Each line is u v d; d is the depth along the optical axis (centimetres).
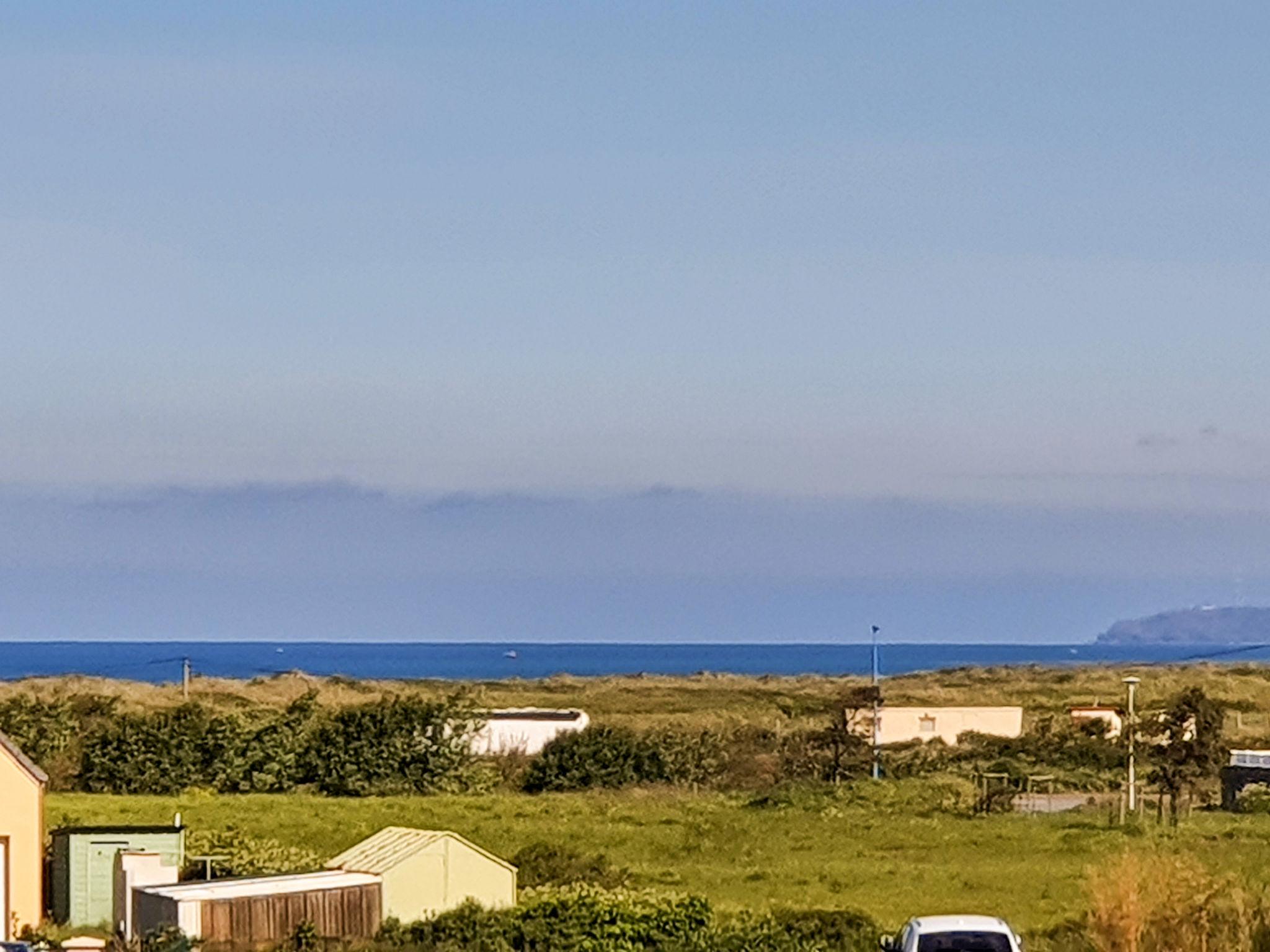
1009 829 6575
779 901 4681
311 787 8356
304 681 17012
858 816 7062
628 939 3769
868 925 3991
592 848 5888
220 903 3791
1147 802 7719
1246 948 3450
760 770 8912
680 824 6762
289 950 3753
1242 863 5203
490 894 4106
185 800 7675
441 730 8531
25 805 4259
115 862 4216
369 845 4259
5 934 4075
